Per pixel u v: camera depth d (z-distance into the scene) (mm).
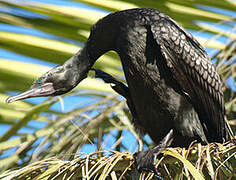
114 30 8797
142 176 6910
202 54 8867
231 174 6695
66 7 10383
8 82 10055
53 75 9219
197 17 10945
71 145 8414
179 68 8477
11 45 10125
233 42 9586
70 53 10211
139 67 8414
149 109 8547
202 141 8547
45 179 6758
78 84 10016
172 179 7125
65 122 8695
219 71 9047
